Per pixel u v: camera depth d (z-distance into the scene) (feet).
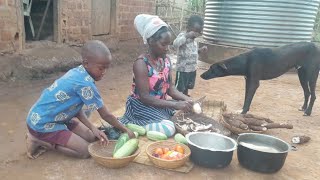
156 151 9.86
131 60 29.86
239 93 20.79
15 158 10.45
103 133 10.17
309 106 16.40
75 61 24.22
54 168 9.61
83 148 10.03
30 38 24.68
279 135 13.38
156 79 11.25
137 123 11.64
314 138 13.29
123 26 31.89
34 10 25.39
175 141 10.59
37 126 9.65
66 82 9.33
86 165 9.79
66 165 9.78
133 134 10.44
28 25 24.57
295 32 26.86
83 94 9.30
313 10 27.50
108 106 16.93
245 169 10.08
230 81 24.03
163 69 11.55
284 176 9.93
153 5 36.99
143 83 10.98
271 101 19.12
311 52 15.88
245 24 26.94
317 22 38.06
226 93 20.66
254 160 9.77
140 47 33.81
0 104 16.11
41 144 10.15
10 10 20.56
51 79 21.31
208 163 9.68
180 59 16.47
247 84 15.16
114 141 10.41
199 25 16.06
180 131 11.39
